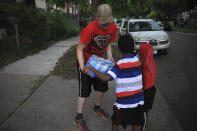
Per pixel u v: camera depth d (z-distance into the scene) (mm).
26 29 10125
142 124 2402
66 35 15930
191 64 6730
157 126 3029
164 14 25297
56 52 8906
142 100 2281
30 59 7453
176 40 14055
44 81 4984
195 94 4188
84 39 2523
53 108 3561
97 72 2293
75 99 3947
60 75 5488
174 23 31766
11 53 8469
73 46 10547
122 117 2258
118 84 2225
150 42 7938
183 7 24172
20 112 3385
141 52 2396
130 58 2217
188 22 27875
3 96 4027
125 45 2195
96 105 3307
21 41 10078
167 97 4113
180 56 8273
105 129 2961
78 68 2824
